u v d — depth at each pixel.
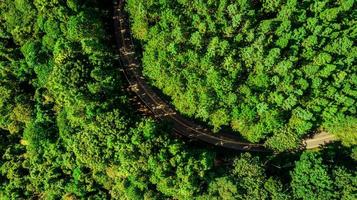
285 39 88.50
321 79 88.38
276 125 93.31
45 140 96.19
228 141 102.12
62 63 92.12
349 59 88.00
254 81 90.94
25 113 96.31
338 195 87.31
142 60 98.50
